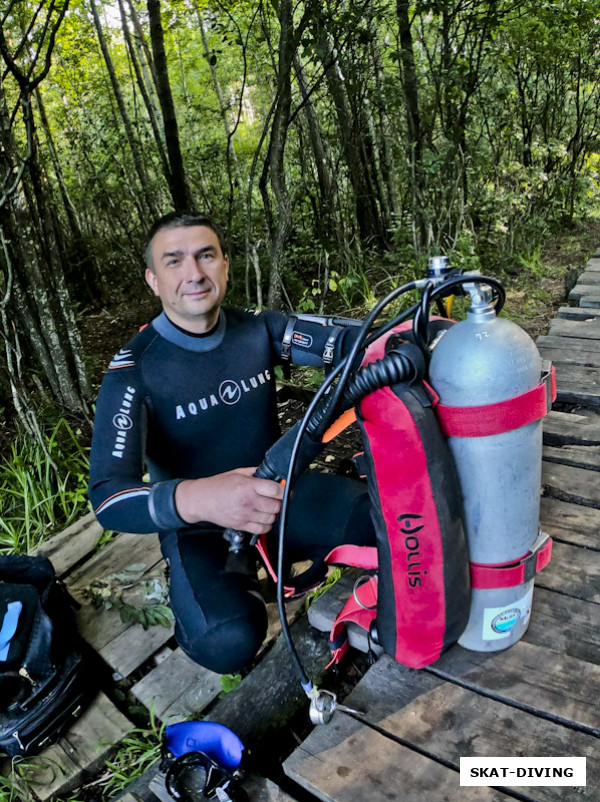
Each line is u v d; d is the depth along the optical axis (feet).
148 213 23.68
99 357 16.84
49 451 9.69
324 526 5.47
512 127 18.84
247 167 24.23
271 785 4.41
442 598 4.13
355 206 19.53
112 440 4.63
